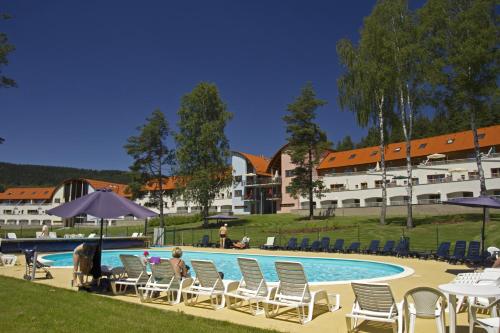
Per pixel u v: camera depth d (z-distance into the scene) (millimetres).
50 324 7086
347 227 37938
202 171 46438
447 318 8227
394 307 6832
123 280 10883
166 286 9938
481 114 32031
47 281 13352
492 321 6160
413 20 33312
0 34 30062
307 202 58594
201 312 8828
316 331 7285
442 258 19844
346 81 36156
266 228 42281
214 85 50188
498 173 43688
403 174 50312
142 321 7453
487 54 29547
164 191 57375
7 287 11211
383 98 34531
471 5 31125
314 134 47750
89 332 6617
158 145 55438
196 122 48812
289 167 64938
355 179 54469
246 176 69812
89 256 11555
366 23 34219
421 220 38250
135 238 32125
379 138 37500
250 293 9148
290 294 8609
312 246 26266
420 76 31969
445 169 45469
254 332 6871
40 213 87688
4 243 25859
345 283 12633
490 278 8922
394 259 20812
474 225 32562
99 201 10906
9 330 6625
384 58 32906
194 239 37781
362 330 7363
